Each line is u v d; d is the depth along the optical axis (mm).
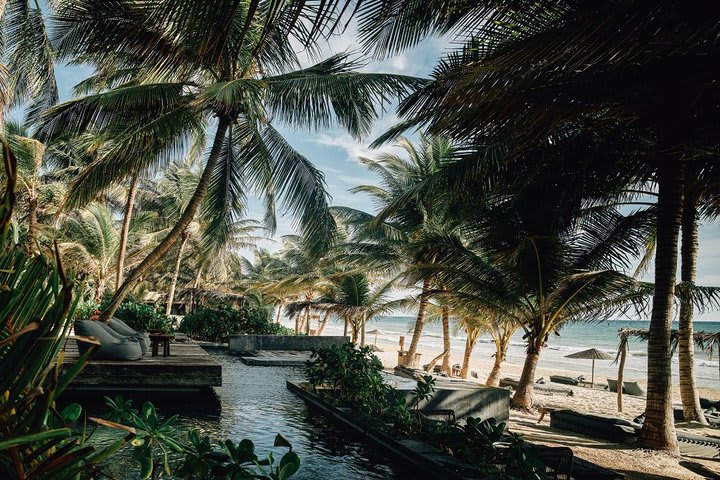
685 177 9305
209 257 14219
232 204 13430
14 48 11898
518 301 12547
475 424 4828
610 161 9406
